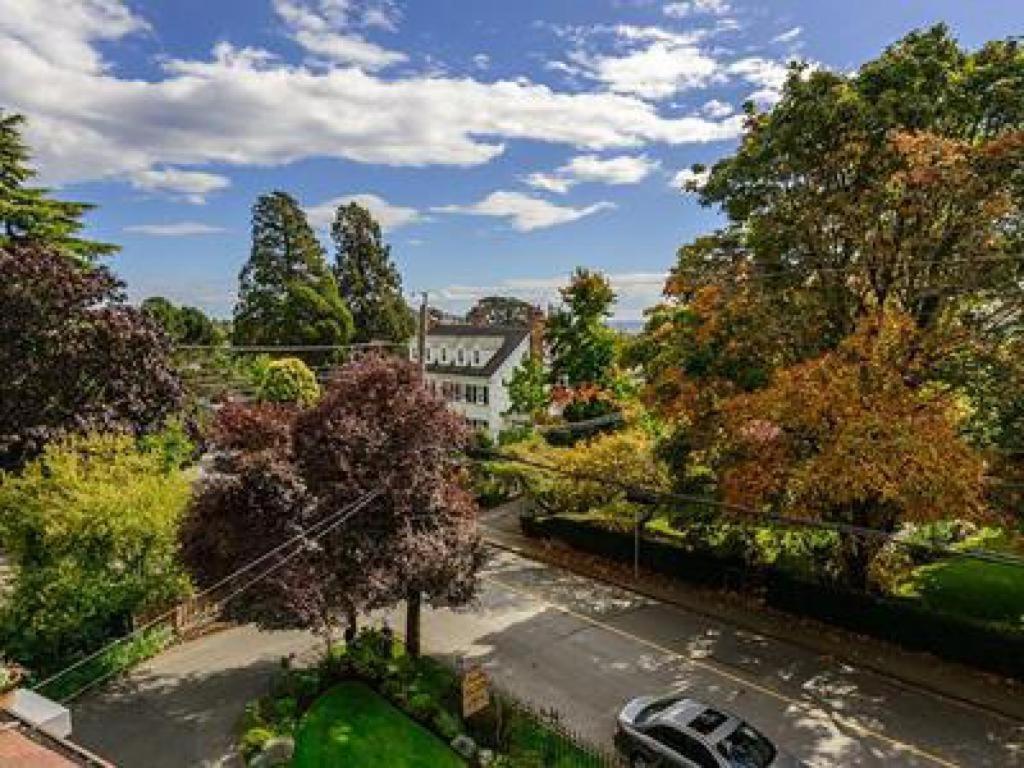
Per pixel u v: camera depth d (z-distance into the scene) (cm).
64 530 1597
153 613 1850
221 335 8200
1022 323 1709
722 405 1952
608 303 3772
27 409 2212
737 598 2252
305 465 1542
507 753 1409
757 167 1978
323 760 1338
